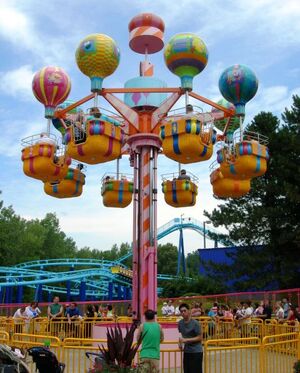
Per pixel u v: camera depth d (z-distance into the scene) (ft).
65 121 53.21
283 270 114.52
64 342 31.35
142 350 29.22
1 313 82.02
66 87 48.93
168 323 47.98
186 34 45.32
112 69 45.83
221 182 53.93
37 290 161.99
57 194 54.13
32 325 54.85
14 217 241.14
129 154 54.49
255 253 119.75
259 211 115.14
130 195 54.44
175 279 172.45
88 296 194.90
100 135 43.65
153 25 50.90
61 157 49.21
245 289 120.67
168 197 54.60
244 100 49.47
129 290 174.91
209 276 126.11
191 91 46.26
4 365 24.98
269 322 57.47
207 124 48.08
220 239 127.54
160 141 48.29
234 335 55.83
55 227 305.53
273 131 120.98
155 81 49.44
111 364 25.52
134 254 47.16
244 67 48.60
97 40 44.91
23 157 48.78
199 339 30.22
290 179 116.37
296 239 110.11
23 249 243.60
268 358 34.17
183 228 211.00
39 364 28.68
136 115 48.08
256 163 47.83
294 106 123.34
